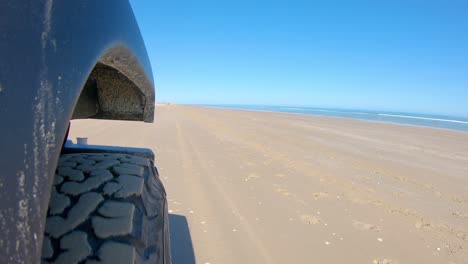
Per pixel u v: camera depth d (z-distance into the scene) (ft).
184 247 13.58
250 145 42.63
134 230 4.92
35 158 3.07
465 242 15.96
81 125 53.98
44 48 3.31
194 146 38.83
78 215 4.85
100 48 4.35
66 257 4.40
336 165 32.48
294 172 27.96
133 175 5.94
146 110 7.75
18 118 2.94
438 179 29.53
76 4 3.96
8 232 2.78
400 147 51.72
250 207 18.65
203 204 18.66
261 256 13.35
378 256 13.96
